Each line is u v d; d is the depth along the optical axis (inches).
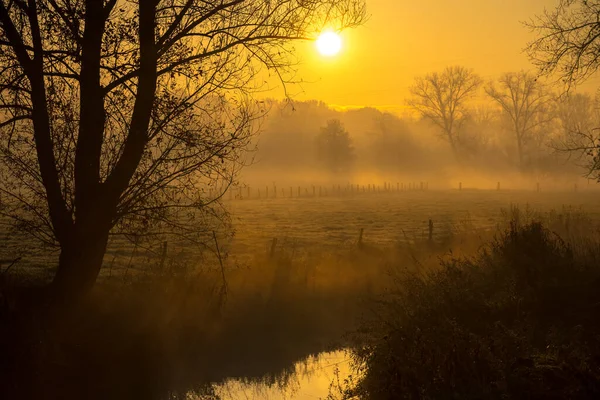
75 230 515.5
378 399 370.0
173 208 556.4
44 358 428.8
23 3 482.9
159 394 442.3
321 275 781.9
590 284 469.1
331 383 443.8
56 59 494.9
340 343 554.3
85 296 520.4
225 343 547.5
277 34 542.0
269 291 693.9
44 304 486.3
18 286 520.7
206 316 579.8
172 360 498.3
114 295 558.9
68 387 425.1
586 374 314.3
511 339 368.5
